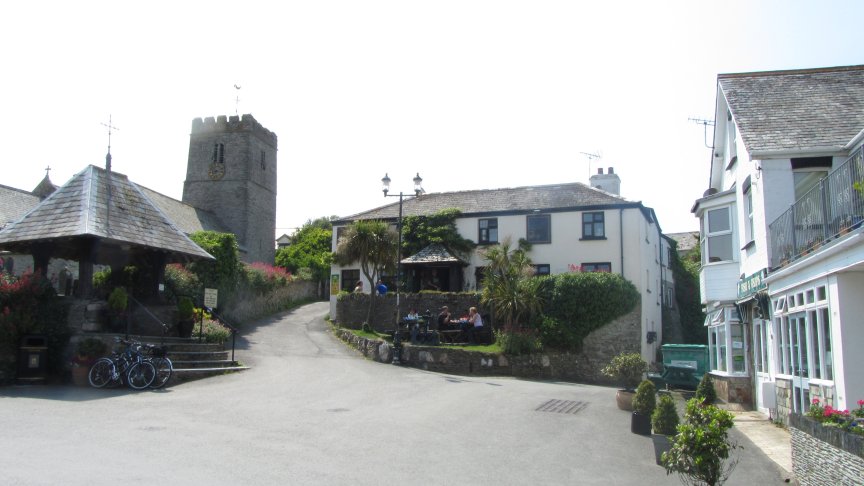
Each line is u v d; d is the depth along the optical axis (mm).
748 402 17906
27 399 13266
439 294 29531
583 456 10164
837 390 10820
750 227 17484
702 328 41312
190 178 55500
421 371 22266
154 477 7586
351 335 26750
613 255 31609
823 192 11344
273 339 26828
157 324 20422
